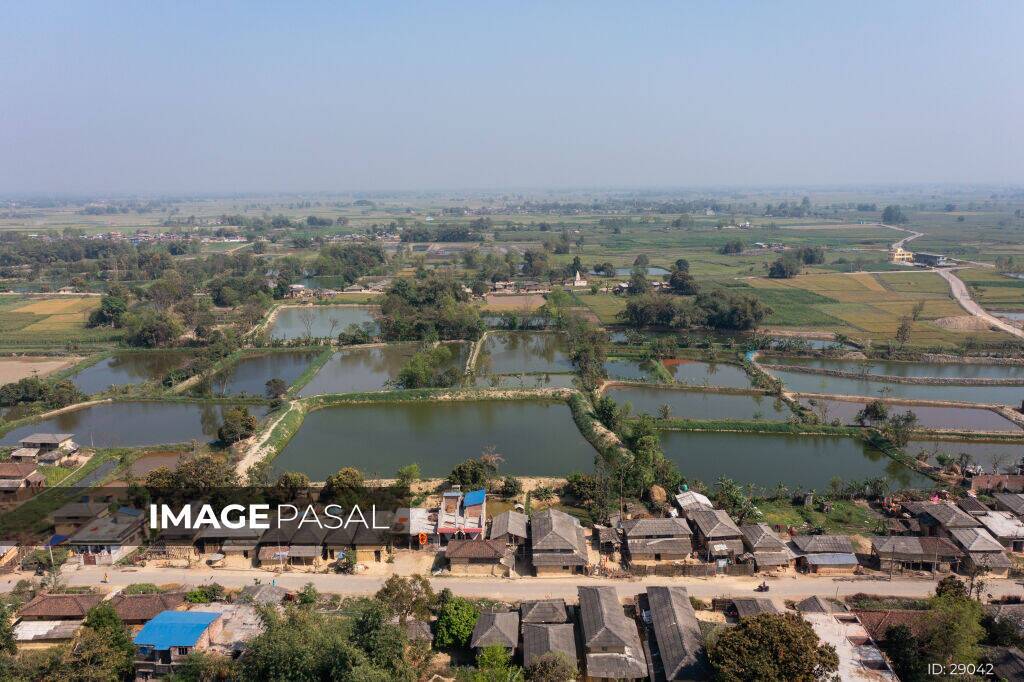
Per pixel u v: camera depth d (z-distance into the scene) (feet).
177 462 315.17
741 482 320.70
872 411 383.04
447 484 310.24
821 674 175.94
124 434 389.19
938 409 426.92
